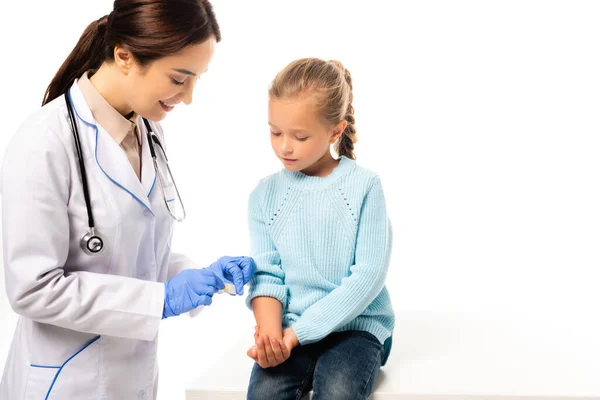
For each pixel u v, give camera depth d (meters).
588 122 2.69
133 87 1.39
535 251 2.77
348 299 1.50
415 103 2.75
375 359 1.53
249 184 2.82
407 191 2.80
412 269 2.82
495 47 2.69
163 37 1.31
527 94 2.71
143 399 1.54
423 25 2.71
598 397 1.52
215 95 2.79
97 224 1.41
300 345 1.57
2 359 2.41
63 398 1.42
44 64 2.54
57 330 1.42
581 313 2.62
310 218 1.57
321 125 1.49
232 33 2.76
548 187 2.75
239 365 1.71
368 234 1.55
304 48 2.74
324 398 1.45
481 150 2.76
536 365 1.68
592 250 2.74
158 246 1.57
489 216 2.78
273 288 1.57
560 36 2.65
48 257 1.33
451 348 1.80
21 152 1.34
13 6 2.52
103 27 1.48
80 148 1.39
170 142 2.82
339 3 2.72
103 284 1.37
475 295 2.79
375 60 2.74
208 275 1.48
